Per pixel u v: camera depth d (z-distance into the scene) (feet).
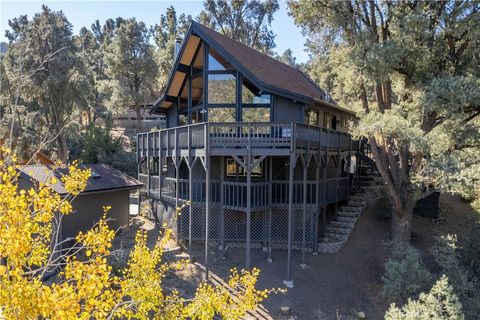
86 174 16.83
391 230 47.24
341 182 55.26
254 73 45.01
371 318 32.50
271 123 38.58
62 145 84.38
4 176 11.93
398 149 44.27
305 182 41.57
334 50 46.47
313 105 49.88
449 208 59.36
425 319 26.27
